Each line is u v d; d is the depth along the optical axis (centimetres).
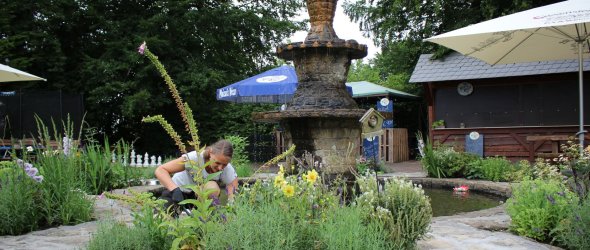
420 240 436
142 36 1872
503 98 1539
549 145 1423
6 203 505
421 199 391
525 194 501
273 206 300
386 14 2120
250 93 1352
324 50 603
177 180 423
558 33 792
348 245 285
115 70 1848
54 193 554
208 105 2147
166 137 2164
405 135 1817
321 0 621
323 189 365
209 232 282
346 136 596
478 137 1482
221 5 2086
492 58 902
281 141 1755
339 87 618
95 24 2002
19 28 1828
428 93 1628
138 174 970
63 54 1933
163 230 322
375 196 387
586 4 688
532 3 1658
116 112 2117
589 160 552
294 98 620
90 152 850
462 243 432
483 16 1803
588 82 1440
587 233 412
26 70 1883
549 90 1485
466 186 934
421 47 2098
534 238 470
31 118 1502
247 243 262
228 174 418
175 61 1972
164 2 1936
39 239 463
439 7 1830
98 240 317
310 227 295
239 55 2358
